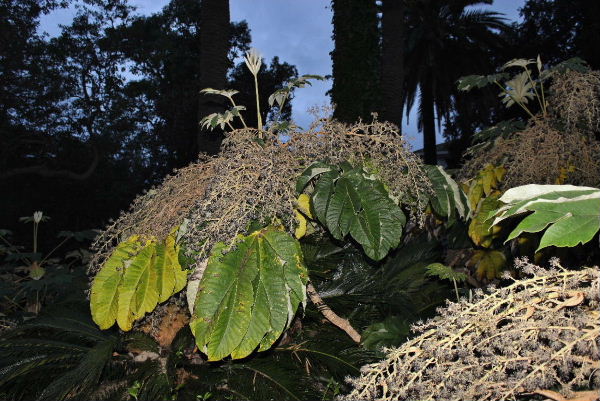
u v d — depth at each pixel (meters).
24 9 17.66
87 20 19.45
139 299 2.16
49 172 17.19
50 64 18.23
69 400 2.13
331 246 2.80
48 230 17.06
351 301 2.78
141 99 20.44
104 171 19.12
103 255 2.31
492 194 2.89
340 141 2.13
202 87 7.15
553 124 3.07
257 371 2.28
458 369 1.07
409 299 2.92
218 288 1.79
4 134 16.70
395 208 2.04
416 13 20.92
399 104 7.28
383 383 1.17
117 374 2.38
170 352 2.44
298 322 2.68
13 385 2.28
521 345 1.04
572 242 0.89
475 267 3.14
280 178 1.92
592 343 0.96
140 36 19.97
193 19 20.70
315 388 2.31
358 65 6.00
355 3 6.04
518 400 1.09
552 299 1.05
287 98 2.35
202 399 2.16
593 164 2.80
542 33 20.09
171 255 2.24
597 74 2.98
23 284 3.80
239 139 2.05
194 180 2.18
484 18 20.72
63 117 18.66
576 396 0.97
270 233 1.93
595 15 16.88
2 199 17.14
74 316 2.87
